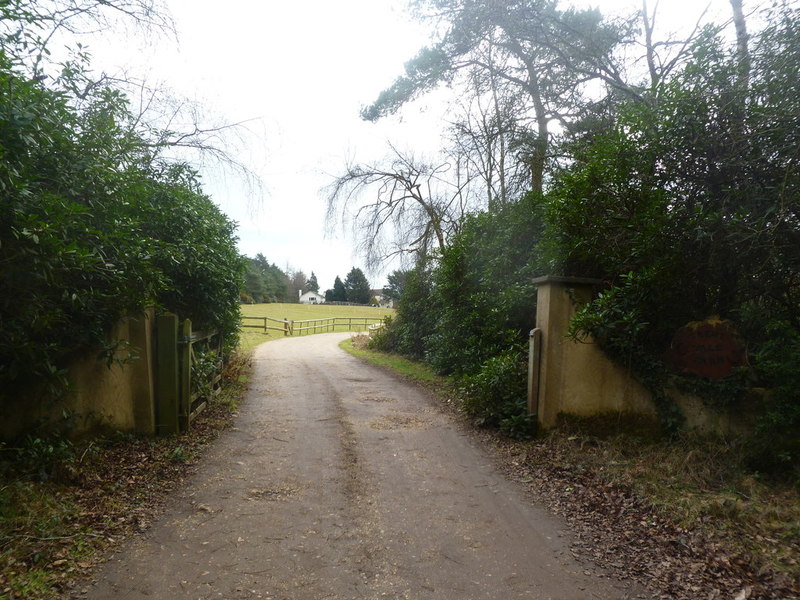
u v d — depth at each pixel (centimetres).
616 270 596
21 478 394
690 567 328
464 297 980
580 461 520
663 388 566
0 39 387
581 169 670
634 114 595
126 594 287
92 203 423
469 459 552
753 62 532
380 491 455
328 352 1778
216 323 813
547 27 1037
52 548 326
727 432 538
